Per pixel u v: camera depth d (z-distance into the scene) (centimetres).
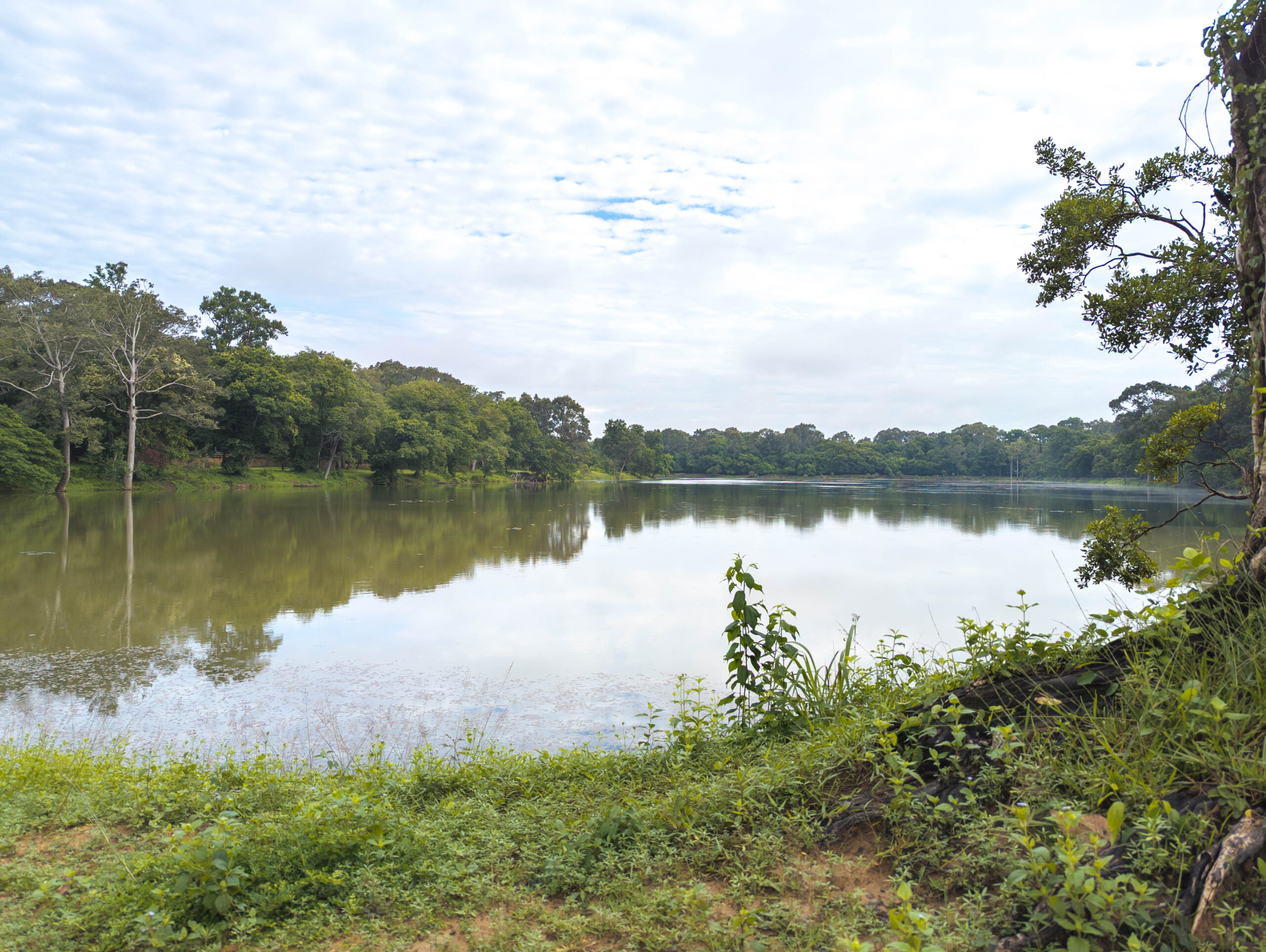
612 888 331
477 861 370
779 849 346
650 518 3472
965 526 3031
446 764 577
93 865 374
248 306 6744
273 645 1131
